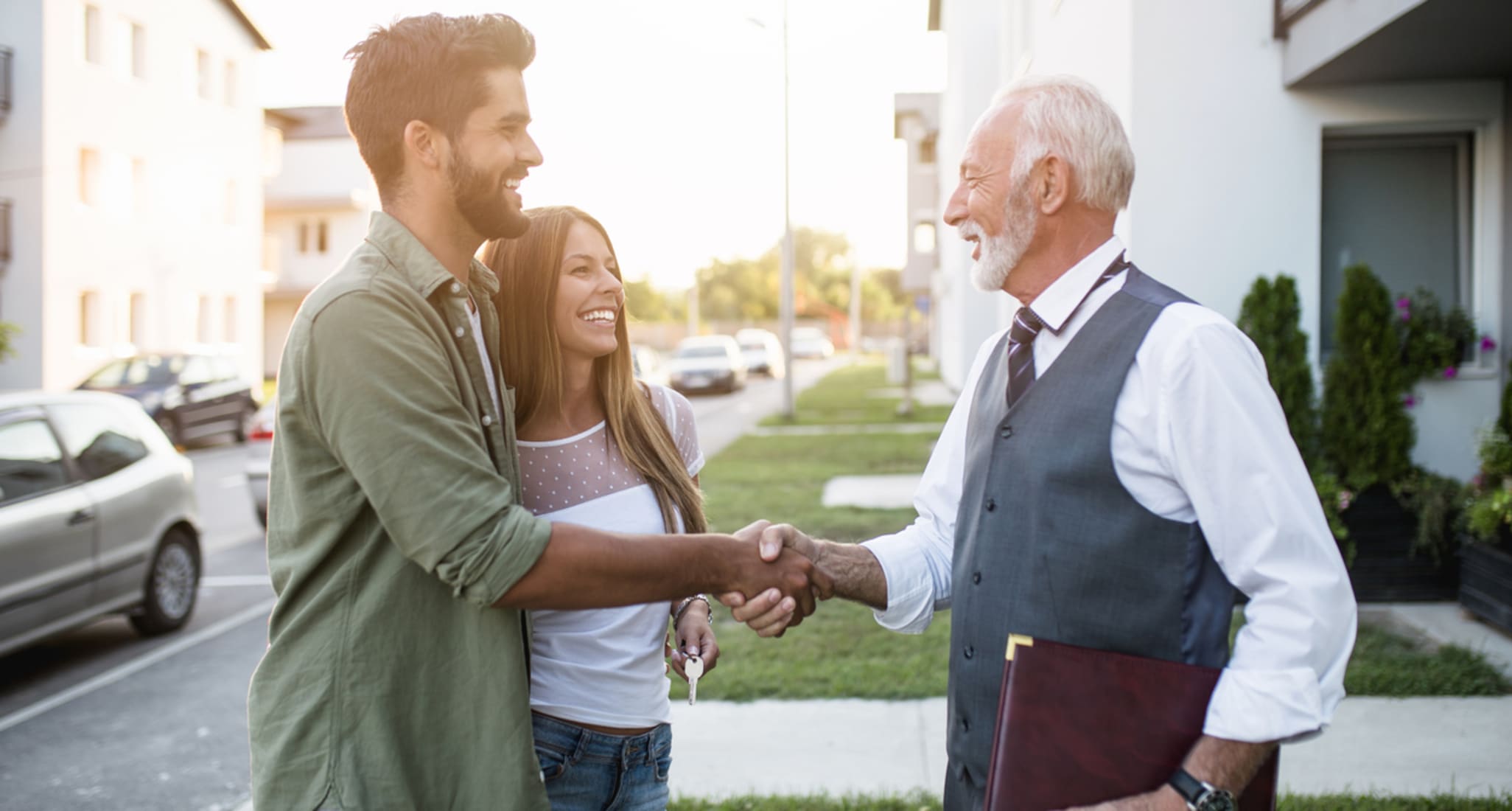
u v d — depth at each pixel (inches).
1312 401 236.5
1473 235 254.4
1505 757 150.9
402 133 67.9
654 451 90.4
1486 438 217.8
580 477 86.7
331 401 62.4
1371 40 208.8
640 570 67.7
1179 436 63.0
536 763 67.4
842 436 678.5
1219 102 244.8
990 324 716.7
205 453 710.5
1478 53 220.5
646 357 1058.1
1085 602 66.1
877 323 3154.5
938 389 1115.9
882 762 157.9
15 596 207.3
